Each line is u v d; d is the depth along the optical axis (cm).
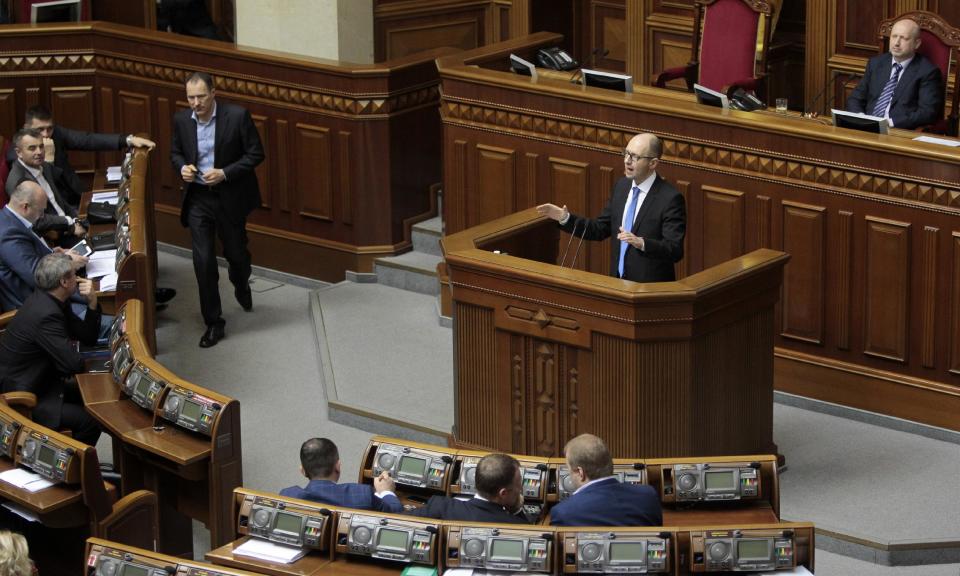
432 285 2747
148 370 1891
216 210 2588
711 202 2275
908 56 2402
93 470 1694
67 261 2048
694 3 2981
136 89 3028
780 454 2055
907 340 2138
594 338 1847
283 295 2866
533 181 2477
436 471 1638
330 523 1492
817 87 2830
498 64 2669
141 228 2327
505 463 1505
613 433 1862
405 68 2753
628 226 1972
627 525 1478
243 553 1499
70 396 2120
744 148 2214
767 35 2719
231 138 2561
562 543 1410
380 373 2406
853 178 2123
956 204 2041
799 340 2244
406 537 1454
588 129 2384
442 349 2506
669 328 1806
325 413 2336
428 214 2884
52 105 3078
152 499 1769
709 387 1875
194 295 2861
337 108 2770
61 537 1834
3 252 2294
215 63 2891
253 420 2314
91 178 3128
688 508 1627
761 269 1895
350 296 2761
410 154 2823
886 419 2173
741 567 1393
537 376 1914
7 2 3359
